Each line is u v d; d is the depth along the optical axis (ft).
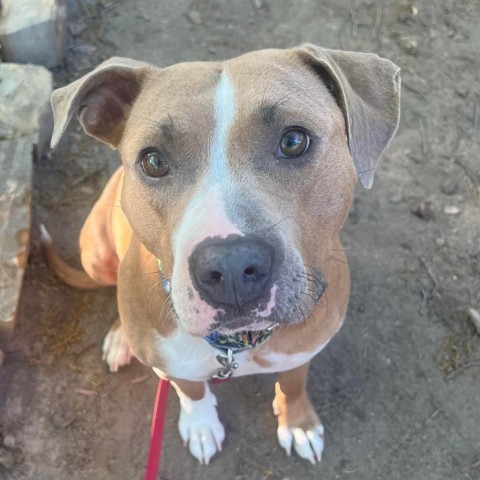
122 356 1.70
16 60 2.10
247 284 0.88
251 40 2.24
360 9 2.27
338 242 1.23
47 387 1.70
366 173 1.12
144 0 2.29
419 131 2.05
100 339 1.77
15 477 1.60
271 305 0.91
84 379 1.71
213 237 0.88
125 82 1.14
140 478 1.61
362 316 1.79
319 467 1.62
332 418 1.67
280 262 0.90
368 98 1.10
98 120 1.18
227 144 0.96
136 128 1.03
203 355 1.24
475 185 1.96
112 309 1.80
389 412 1.68
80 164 1.99
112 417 1.67
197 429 1.61
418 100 2.11
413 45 2.21
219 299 0.90
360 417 1.67
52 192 1.95
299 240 0.97
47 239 1.67
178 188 0.98
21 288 1.71
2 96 1.91
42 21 2.04
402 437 1.65
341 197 1.03
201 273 0.88
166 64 2.19
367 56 1.11
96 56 2.19
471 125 2.07
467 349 1.74
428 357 1.74
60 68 2.16
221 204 0.91
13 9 2.06
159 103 1.01
